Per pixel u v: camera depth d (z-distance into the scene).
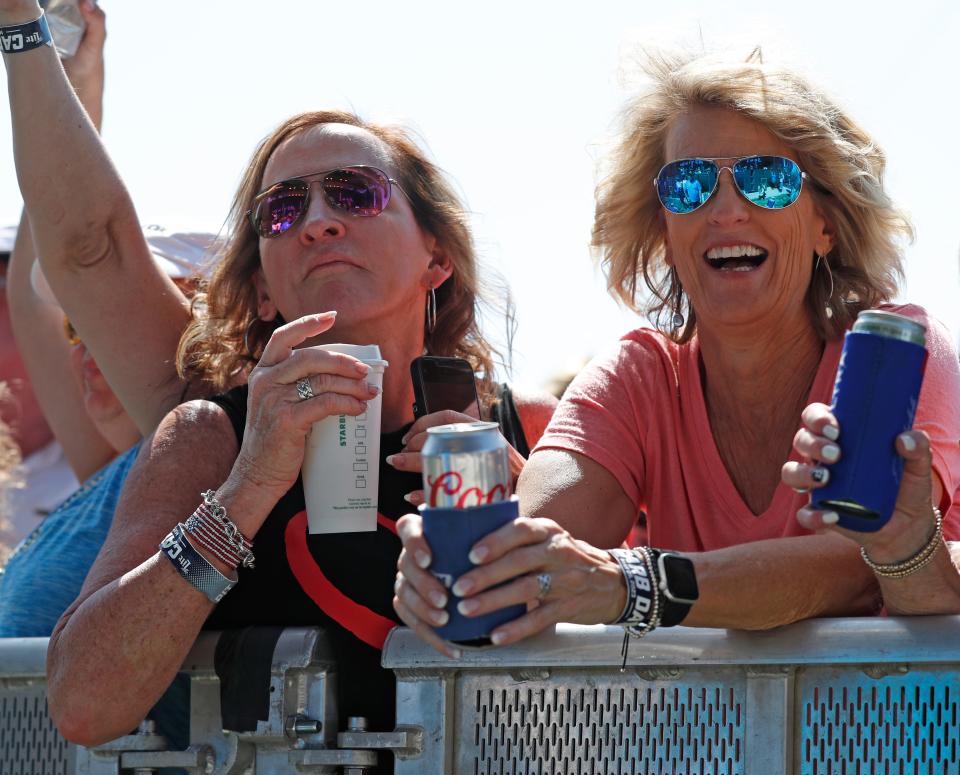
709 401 3.98
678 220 3.88
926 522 2.89
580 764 3.05
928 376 3.59
